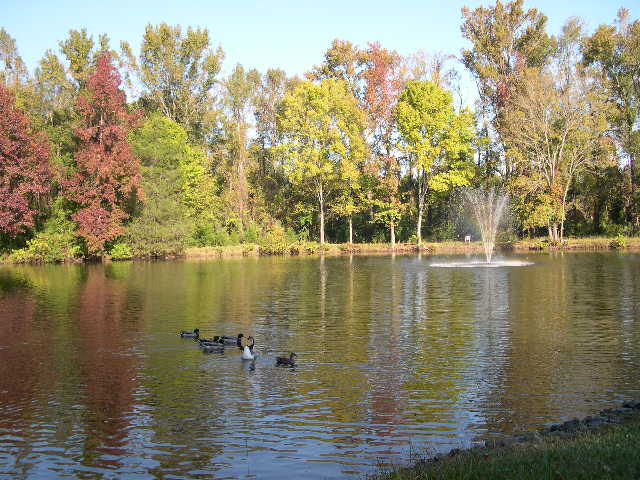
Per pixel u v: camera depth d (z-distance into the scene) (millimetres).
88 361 19844
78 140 69750
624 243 69312
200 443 13016
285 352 20734
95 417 14648
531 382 16891
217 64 83688
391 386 16719
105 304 31656
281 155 78188
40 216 66562
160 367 19000
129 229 66562
